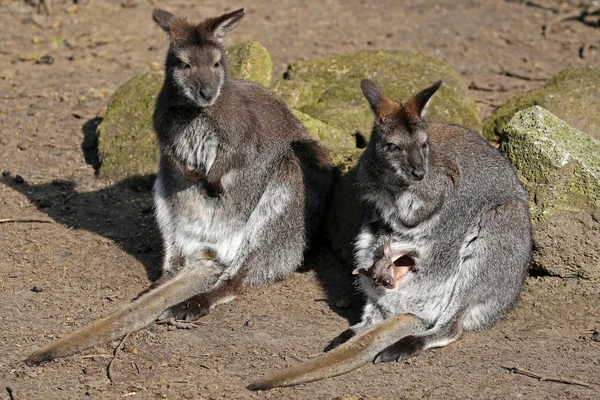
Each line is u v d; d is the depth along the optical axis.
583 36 33.66
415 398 14.10
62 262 19.11
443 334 16.00
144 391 14.28
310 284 18.88
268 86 24.72
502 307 16.73
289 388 14.47
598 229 18.17
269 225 18.56
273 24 34.22
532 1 37.50
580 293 18.19
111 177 23.17
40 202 21.81
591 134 23.62
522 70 30.17
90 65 29.97
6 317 16.61
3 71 29.14
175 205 18.86
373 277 16.33
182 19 18.59
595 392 14.20
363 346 15.25
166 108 18.30
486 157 17.52
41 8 33.50
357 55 26.36
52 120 26.27
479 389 14.38
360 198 17.72
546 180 18.19
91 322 16.55
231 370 15.05
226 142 18.12
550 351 15.80
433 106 23.64
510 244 16.53
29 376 14.65
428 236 17.05
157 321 16.80
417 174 16.25
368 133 23.47
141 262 19.34
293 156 19.14
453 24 34.78
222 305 17.78
